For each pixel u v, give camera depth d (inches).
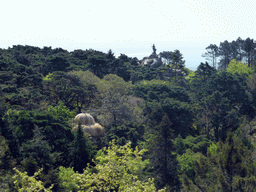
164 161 1296.8
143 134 1796.3
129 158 750.5
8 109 1408.7
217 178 893.8
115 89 2556.6
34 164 888.3
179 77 4478.3
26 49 4264.3
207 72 4025.6
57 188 853.8
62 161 1182.9
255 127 1952.5
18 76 2126.0
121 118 1807.3
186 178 994.1
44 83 2169.0
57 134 1219.9
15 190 707.4
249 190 805.2
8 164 927.7
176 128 2130.9
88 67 3585.1
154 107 2134.6
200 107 2516.0
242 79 3380.9
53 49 4854.8
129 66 4707.2
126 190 636.7
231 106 2596.0
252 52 4761.3
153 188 638.5
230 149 869.2
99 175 700.0
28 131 1142.3
